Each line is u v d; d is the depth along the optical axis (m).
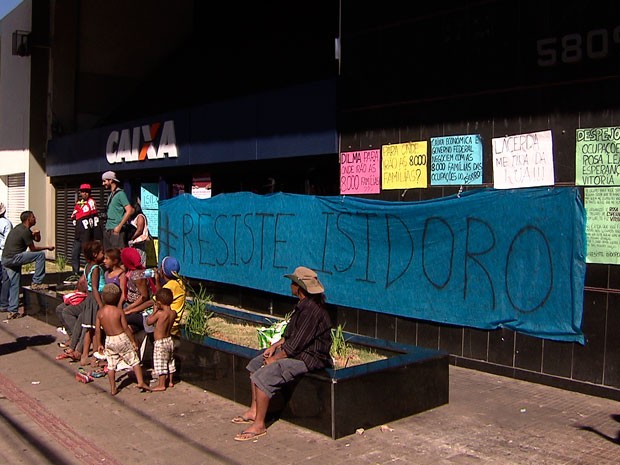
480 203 7.13
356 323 8.64
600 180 6.23
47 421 5.89
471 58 7.32
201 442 5.28
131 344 6.64
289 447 5.11
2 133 20.52
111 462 4.93
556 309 6.52
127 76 18.31
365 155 8.58
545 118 6.66
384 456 4.90
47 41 17.86
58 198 18.25
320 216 9.09
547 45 6.63
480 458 4.85
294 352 5.43
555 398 6.25
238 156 10.91
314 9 13.62
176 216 12.35
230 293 11.19
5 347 8.77
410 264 7.88
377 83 8.40
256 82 13.02
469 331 7.32
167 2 18.80
